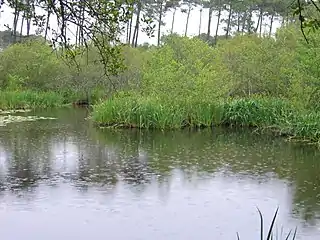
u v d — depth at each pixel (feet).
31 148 53.01
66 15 15.89
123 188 36.11
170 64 75.56
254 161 47.14
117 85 91.81
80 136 62.64
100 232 27.02
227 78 80.28
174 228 27.76
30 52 112.88
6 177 39.14
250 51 86.38
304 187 36.81
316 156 49.90
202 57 80.53
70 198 33.24
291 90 67.77
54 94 109.40
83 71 102.83
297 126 61.31
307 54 62.13
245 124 73.56
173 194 34.63
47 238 25.98
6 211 30.32
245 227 28.07
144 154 50.31
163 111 70.54
